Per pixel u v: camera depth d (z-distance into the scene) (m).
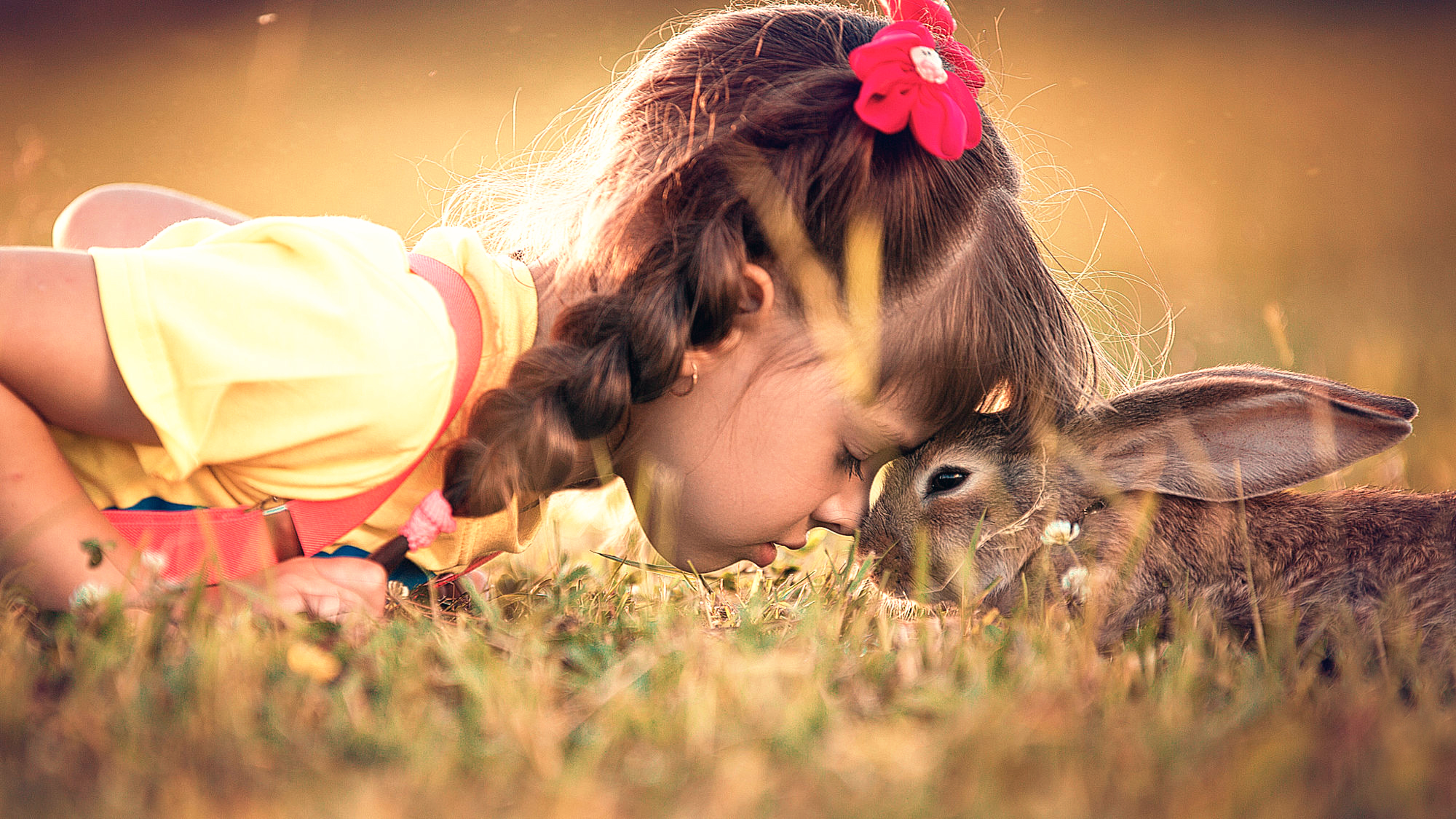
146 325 2.70
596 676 2.42
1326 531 3.37
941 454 3.51
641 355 2.84
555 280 3.12
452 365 2.84
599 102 3.39
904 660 2.59
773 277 2.92
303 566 2.87
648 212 2.97
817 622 2.73
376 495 2.98
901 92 2.88
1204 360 6.42
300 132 12.51
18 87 12.74
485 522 3.19
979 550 3.54
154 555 2.80
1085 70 17.78
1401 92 16.20
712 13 3.52
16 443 2.68
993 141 3.28
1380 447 3.25
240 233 2.91
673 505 3.12
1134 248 10.01
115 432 2.81
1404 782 1.93
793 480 3.04
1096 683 2.52
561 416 2.83
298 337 2.73
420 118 13.58
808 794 1.92
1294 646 2.73
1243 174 12.55
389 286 2.82
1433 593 3.09
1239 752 2.08
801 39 3.17
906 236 2.95
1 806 1.83
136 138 10.87
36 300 2.67
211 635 2.41
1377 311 7.50
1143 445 3.46
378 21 19.12
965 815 1.85
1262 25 21.09
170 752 1.98
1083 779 1.99
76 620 2.53
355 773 1.95
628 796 1.95
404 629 2.61
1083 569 3.39
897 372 2.99
